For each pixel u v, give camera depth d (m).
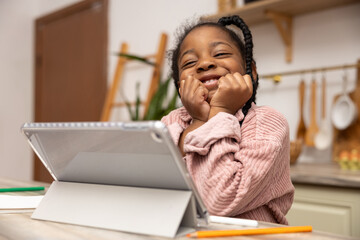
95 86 3.08
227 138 0.70
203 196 0.69
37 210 0.56
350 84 1.85
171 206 0.48
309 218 1.42
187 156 0.72
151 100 2.32
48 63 3.56
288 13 2.00
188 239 0.45
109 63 2.99
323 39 1.94
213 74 0.84
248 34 0.89
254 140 0.73
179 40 1.01
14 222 0.53
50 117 3.52
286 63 2.06
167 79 2.31
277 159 0.73
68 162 0.56
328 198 1.38
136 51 2.79
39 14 3.72
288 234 0.48
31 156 3.63
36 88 3.65
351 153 1.67
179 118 0.91
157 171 0.48
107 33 3.00
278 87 2.09
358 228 1.29
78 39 3.25
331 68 1.82
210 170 0.68
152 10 2.70
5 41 3.62
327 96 1.92
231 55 0.87
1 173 3.60
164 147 0.45
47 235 0.46
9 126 3.61
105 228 0.50
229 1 2.10
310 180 1.40
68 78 3.34
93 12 3.12
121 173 0.52
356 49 1.84
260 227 0.53
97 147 0.51
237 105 0.79
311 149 1.99
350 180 1.29
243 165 0.67
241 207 0.68
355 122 1.82
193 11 2.46
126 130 0.45
